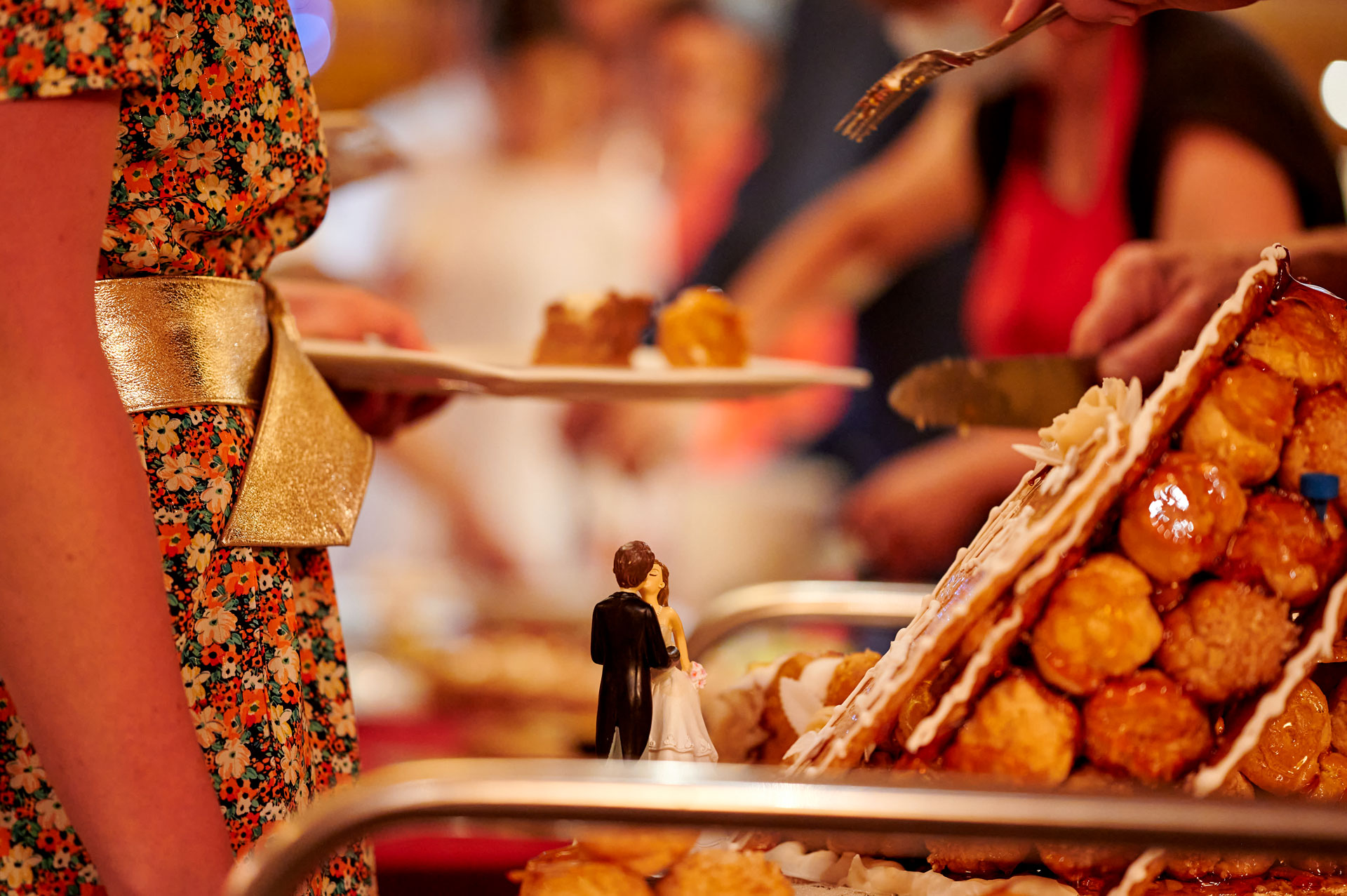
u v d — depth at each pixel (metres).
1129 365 1.39
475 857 1.69
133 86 0.98
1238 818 0.87
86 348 0.97
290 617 1.14
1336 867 1.06
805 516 3.86
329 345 1.36
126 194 1.07
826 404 3.94
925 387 1.44
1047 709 0.98
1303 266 1.37
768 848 1.10
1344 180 3.92
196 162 1.09
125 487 0.97
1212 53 2.61
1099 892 1.03
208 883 0.98
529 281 4.33
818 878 1.08
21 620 0.96
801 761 1.04
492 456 4.48
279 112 1.12
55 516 0.95
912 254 3.66
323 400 1.17
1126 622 0.98
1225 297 1.37
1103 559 0.99
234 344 1.12
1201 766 0.99
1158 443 1.00
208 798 0.99
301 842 0.90
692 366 1.89
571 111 4.34
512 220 4.34
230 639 1.10
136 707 0.96
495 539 4.47
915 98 3.59
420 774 0.90
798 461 4.02
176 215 1.09
